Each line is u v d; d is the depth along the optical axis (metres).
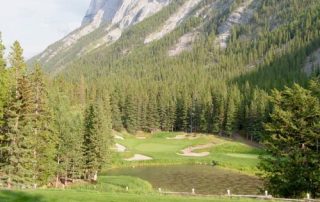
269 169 44.34
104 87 183.00
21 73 59.41
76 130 75.31
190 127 160.88
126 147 121.00
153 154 109.88
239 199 37.34
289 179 42.62
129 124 161.12
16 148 54.69
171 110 163.88
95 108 80.81
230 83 195.25
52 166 65.00
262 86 168.25
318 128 42.69
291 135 44.06
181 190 68.00
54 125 68.75
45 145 62.41
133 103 161.38
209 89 174.88
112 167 95.56
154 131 165.25
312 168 42.03
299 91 44.50
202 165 98.44
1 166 55.38
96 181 73.44
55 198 36.31
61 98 86.12
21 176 55.97
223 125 150.00
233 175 83.50
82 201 35.31
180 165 98.62
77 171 75.94
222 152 119.38
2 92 54.72
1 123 54.44
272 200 37.12
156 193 42.34
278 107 45.44
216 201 35.97
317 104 43.56
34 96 62.62
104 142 79.81
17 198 36.06
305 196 41.25
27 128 55.75
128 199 36.00
